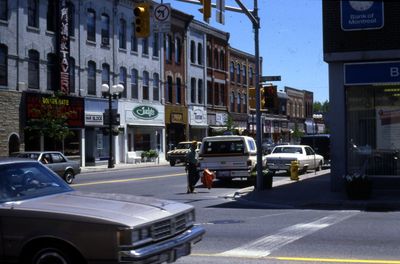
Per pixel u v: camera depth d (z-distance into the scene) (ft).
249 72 230.68
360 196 53.78
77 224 19.85
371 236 33.68
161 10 60.39
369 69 60.75
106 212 20.48
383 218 42.42
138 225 19.80
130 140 151.02
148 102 157.89
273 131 246.06
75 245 19.83
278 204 53.47
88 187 74.38
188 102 179.52
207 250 30.04
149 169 123.75
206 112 190.49
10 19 111.96
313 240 32.58
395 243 31.27
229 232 36.06
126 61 147.95
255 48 65.16
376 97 61.93
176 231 22.08
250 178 75.66
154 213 21.29
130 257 19.31
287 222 40.65
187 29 178.40
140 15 57.72
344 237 33.45
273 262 26.66
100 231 19.62
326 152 120.57
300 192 62.03
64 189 24.47
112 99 141.69
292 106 275.80
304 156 97.04
